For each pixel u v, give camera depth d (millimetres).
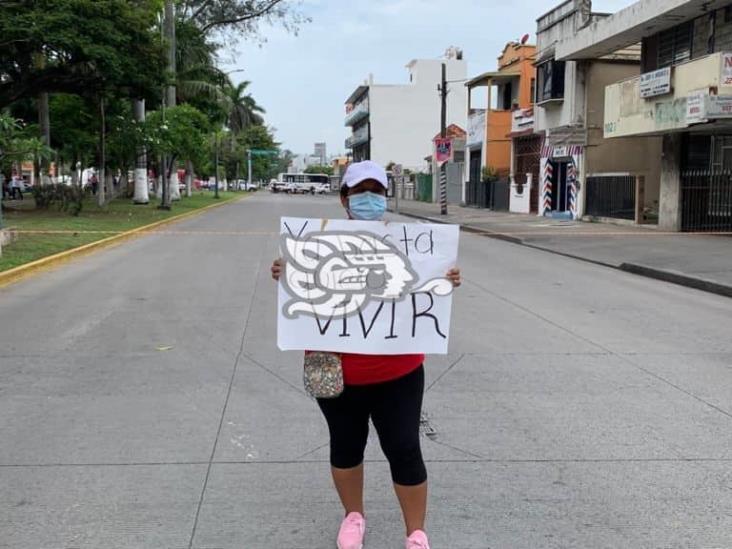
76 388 6062
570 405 5719
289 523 3809
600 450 4797
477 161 42969
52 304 9898
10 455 4648
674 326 8906
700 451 4789
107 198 38094
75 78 25391
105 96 26828
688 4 19062
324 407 3426
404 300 3395
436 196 51188
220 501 4039
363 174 3447
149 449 4754
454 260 3432
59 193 28016
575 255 16875
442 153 33500
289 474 4395
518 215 33031
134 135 30203
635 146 28094
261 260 14953
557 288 11961
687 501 4066
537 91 31562
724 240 18500
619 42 24016
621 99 22656
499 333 8328
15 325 8523
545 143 31266
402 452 3297
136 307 9695
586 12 26297
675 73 19453
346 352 3346
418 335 3395
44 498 4055
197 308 9648
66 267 13719
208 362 6910
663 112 19984
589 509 3971
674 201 21781
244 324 8641
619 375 6605
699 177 21422
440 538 3658
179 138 31781
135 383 6211
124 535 3666
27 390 6000
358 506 3529
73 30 22203
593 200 27531
